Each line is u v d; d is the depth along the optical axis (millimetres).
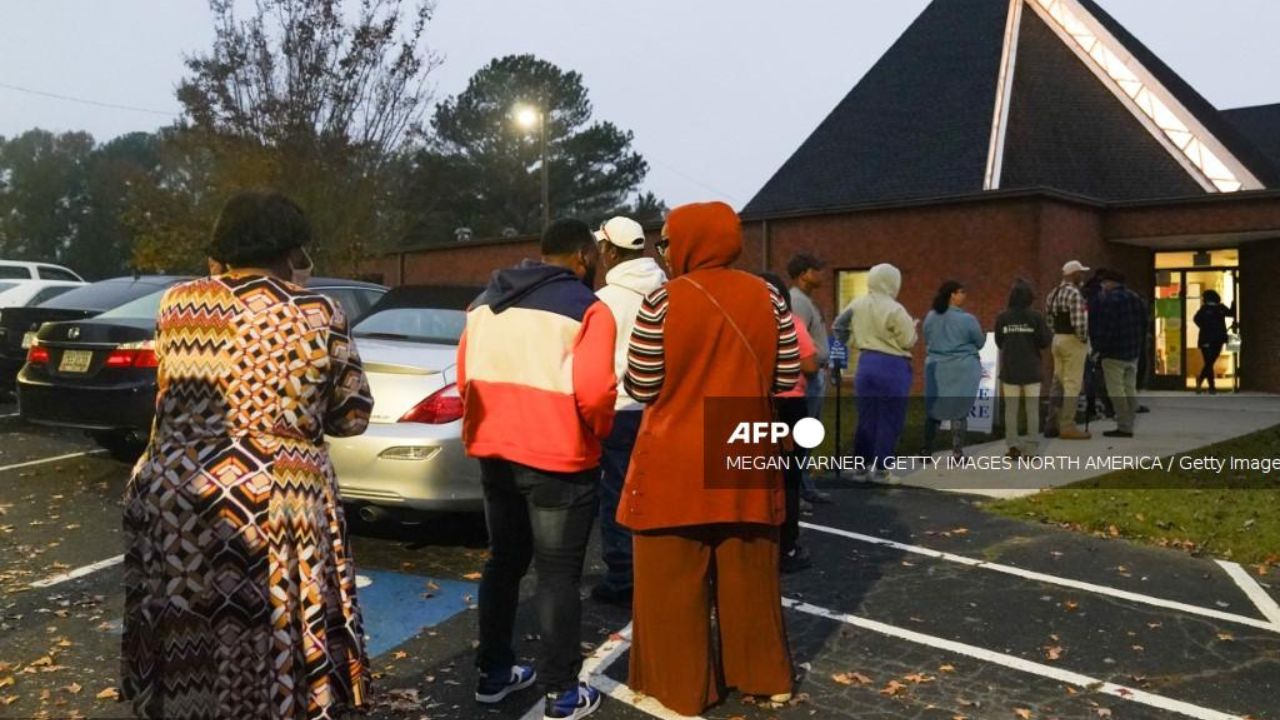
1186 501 7699
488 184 51688
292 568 2686
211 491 2602
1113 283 11422
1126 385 11305
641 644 3844
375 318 6586
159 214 18125
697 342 3666
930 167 20688
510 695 3971
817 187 21938
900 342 8312
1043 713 3910
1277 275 17047
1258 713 3945
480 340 3727
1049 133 20750
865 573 5773
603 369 3574
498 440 3658
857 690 4105
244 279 2764
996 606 5199
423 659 4316
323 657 2717
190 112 17875
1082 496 7863
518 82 51969
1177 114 21250
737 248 3832
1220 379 18016
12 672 4078
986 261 16156
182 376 2701
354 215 18469
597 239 4922
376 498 5352
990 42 23094
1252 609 5215
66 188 81500
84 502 6848
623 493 3836
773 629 3904
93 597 4996
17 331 10398
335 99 18047
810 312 7156
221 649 2594
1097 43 22641
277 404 2701
